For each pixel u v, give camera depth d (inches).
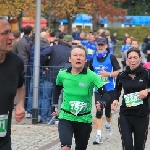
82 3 1749.5
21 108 252.7
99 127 477.1
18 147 448.1
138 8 3070.9
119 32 2696.9
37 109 568.7
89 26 2650.1
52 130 532.4
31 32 612.4
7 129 240.8
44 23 1386.6
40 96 572.1
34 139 485.4
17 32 615.8
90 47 975.6
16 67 242.7
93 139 500.7
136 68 366.0
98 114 474.6
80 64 338.6
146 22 2659.9
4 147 239.8
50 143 469.1
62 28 875.4
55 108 355.6
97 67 478.6
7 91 238.5
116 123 594.2
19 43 589.0
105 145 473.7
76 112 335.9
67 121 337.4
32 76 578.6
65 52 560.4
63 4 1651.1
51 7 1593.3
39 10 565.9
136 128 362.0
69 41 564.1
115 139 503.5
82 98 338.6
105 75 468.4
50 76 565.3
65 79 341.1
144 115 361.4
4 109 238.7
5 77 238.8
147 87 365.7
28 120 584.4
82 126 339.0
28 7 1393.9
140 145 364.2
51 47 565.9
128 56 368.2
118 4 3016.7
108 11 2283.5
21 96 256.7
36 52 566.6
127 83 364.5
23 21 1489.9
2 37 231.0
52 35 701.9
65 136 328.8
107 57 477.4
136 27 2716.5
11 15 1389.0
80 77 338.6
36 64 568.1
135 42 665.0
